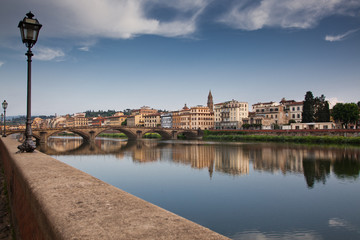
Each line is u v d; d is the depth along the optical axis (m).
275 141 105.00
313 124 109.19
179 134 163.12
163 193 31.25
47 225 3.46
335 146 79.00
